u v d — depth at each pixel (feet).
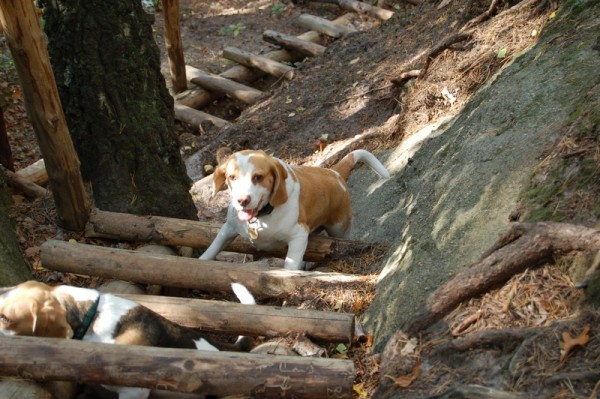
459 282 7.17
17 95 17.02
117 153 10.84
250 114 17.13
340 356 7.92
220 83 18.58
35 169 13.55
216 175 9.03
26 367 6.38
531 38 11.55
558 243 6.91
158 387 6.42
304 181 9.59
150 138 10.98
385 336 7.82
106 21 10.44
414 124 12.81
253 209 8.79
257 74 19.71
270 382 6.43
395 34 17.25
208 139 16.48
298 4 23.39
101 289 9.11
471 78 12.17
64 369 6.39
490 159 8.77
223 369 6.43
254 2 24.03
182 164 11.68
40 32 9.18
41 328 6.58
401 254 8.81
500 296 7.06
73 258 9.21
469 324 7.00
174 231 10.31
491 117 9.53
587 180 7.50
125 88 10.73
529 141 8.50
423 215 9.14
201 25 22.75
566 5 10.77
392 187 11.64
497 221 7.87
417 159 11.42
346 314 8.04
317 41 20.79
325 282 8.86
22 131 16.17
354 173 12.96
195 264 9.12
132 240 10.45
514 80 9.80
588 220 7.17
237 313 8.09
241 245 10.22
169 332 7.39
